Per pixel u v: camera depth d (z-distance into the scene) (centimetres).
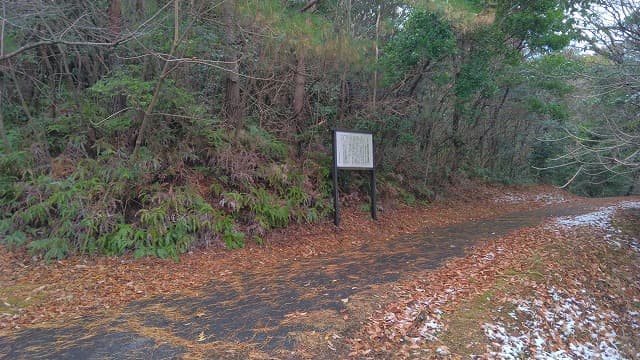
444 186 1869
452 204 1739
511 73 1728
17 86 945
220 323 524
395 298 605
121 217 849
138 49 1005
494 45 1507
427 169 1720
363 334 497
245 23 974
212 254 860
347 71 1276
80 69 1070
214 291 658
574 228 1236
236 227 949
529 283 732
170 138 1015
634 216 1498
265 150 1148
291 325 512
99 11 973
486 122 2281
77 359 434
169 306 590
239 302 601
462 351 500
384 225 1251
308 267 803
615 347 677
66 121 983
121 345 464
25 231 820
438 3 1178
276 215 1020
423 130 1709
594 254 1004
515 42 1684
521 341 564
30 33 945
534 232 1155
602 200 2284
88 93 1057
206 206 911
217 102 1216
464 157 2161
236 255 874
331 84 1383
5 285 652
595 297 809
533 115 2367
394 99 1442
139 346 462
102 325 523
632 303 852
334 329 500
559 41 1508
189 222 877
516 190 2442
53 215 844
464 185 2022
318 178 1232
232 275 752
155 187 908
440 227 1299
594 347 644
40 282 671
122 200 881
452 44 1261
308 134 1291
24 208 845
